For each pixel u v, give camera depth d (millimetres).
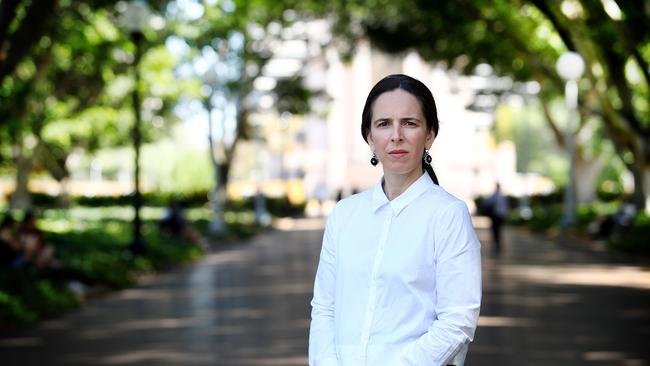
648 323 13922
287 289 19859
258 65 45125
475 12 28656
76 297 17266
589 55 27797
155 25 40219
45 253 18109
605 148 49812
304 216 73562
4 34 15430
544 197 68562
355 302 3594
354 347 3559
